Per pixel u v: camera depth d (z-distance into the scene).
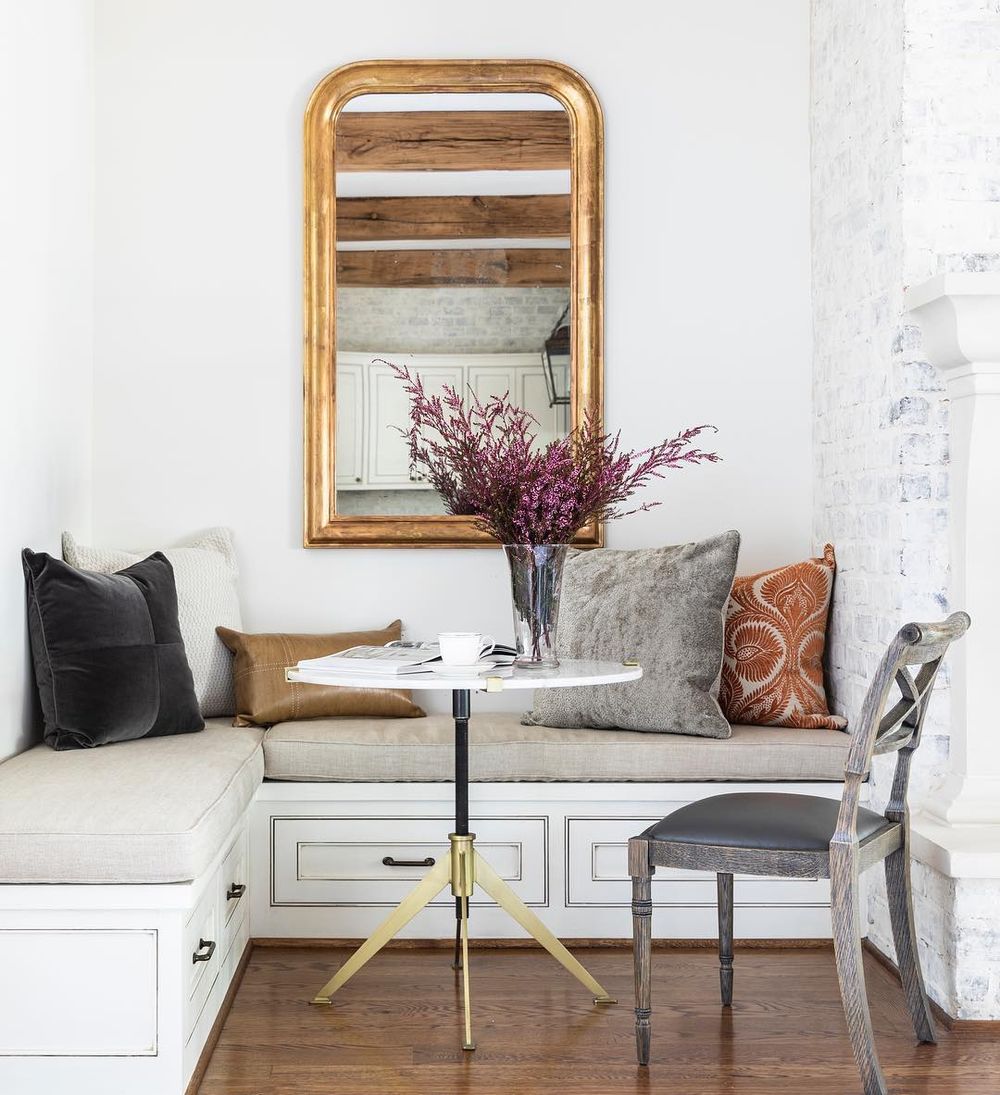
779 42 3.76
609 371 3.76
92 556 3.34
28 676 3.01
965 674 2.74
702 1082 2.31
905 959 2.53
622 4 3.75
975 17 2.89
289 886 3.14
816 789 3.13
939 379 2.91
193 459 3.73
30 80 3.09
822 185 3.63
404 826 3.13
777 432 3.76
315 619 3.75
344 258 3.73
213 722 3.43
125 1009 2.20
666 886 3.14
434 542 3.71
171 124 3.72
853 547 3.34
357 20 3.74
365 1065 2.39
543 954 3.08
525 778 3.13
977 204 2.90
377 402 3.73
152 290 3.72
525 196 3.74
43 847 2.17
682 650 3.23
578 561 3.48
